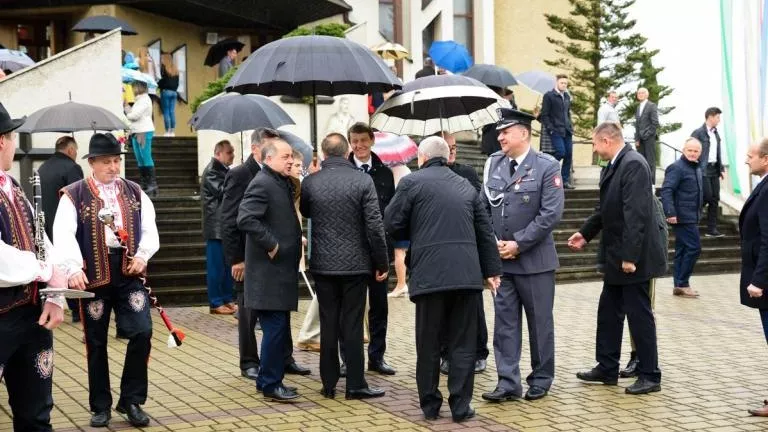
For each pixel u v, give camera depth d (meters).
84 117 11.29
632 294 7.50
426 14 27.81
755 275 6.91
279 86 8.67
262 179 7.21
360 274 7.29
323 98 16.72
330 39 7.94
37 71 13.59
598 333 7.87
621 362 8.84
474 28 29.69
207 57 21.38
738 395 7.44
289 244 7.24
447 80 8.54
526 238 7.30
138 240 6.59
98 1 21.19
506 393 7.27
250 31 25.09
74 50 13.82
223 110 10.48
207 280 11.75
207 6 21.81
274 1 22.97
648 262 7.42
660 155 21.73
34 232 5.47
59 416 6.93
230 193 8.00
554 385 7.84
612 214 7.54
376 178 8.68
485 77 17.62
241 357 8.16
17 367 5.54
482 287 6.81
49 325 5.36
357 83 8.64
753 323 10.95
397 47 20.98
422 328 6.82
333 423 6.68
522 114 7.54
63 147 11.01
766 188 6.89
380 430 6.51
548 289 7.43
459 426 6.60
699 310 11.98
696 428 6.49
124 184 6.67
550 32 31.17
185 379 8.09
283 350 7.34
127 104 16.80
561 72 31.11
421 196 6.89
